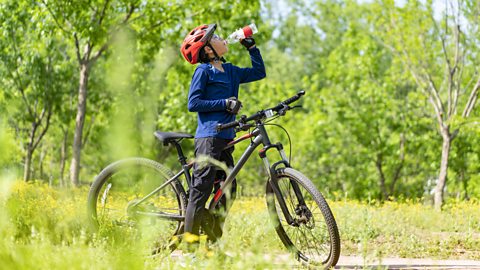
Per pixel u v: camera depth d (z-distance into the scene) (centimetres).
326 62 3634
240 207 1025
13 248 353
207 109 532
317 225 525
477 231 930
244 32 571
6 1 1778
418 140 2953
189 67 2367
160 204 580
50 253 362
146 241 452
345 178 3203
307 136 3181
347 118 3092
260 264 376
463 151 2838
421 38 2088
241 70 572
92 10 1742
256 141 537
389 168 3150
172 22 1847
